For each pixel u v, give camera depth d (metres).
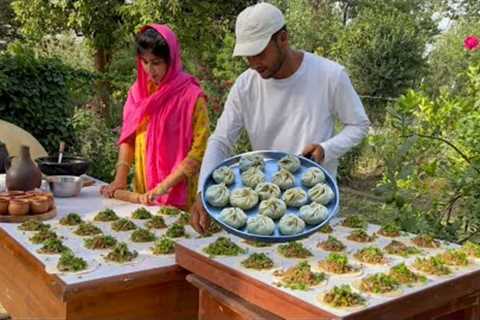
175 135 2.60
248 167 1.86
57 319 1.61
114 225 2.09
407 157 3.25
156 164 2.63
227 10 8.31
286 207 1.69
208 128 2.59
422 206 3.18
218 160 2.12
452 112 3.41
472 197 2.97
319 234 1.96
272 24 1.83
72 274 1.60
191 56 7.93
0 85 5.09
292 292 1.38
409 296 1.39
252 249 1.75
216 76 6.81
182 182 2.57
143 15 7.77
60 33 8.80
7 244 1.99
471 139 3.24
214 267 1.58
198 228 1.77
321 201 1.69
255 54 1.83
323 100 2.07
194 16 7.89
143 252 1.83
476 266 1.64
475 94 3.76
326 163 2.08
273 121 2.14
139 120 2.65
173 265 1.71
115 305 1.62
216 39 8.04
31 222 2.08
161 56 2.51
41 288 1.73
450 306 1.57
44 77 5.36
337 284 1.45
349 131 2.06
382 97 7.71
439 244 1.87
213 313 1.60
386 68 7.83
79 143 5.55
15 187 2.44
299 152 2.11
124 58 8.17
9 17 11.80
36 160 2.89
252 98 2.18
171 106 2.58
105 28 8.30
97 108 7.79
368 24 8.27
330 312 1.26
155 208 2.43
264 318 1.39
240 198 1.69
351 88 2.09
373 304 1.32
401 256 1.73
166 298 1.72
